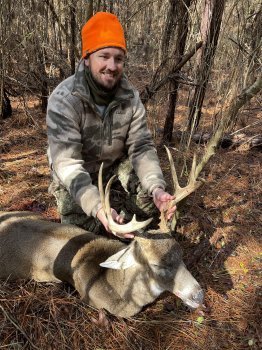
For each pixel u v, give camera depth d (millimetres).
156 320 1160
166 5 2049
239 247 1459
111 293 1146
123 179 1366
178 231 1474
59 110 1140
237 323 1165
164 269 1047
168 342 1098
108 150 1278
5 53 2107
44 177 1817
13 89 2426
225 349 1086
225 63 1983
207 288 1275
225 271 1351
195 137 2059
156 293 1101
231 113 1094
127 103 1234
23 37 2090
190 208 1614
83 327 1104
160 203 1132
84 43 1131
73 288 1252
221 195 1742
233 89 1387
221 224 1561
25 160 1970
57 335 1073
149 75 2211
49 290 1213
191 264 1347
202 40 1760
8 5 2006
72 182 1089
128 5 1909
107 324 1112
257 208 1676
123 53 1124
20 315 1104
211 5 1711
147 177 1220
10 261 1287
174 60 1851
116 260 1077
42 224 1320
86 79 1154
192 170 1018
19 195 1668
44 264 1239
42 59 2279
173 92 1975
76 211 1340
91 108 1172
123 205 1415
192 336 1118
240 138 2164
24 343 1045
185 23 1809
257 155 2111
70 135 1146
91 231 1409
